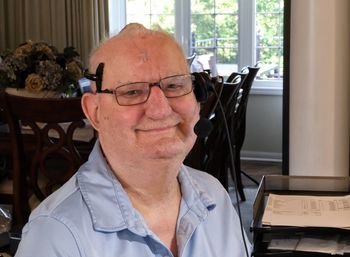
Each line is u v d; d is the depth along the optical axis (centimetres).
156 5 561
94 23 532
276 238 153
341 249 149
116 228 101
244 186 465
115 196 104
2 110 276
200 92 112
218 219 122
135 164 103
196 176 130
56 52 324
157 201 110
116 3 567
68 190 104
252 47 540
